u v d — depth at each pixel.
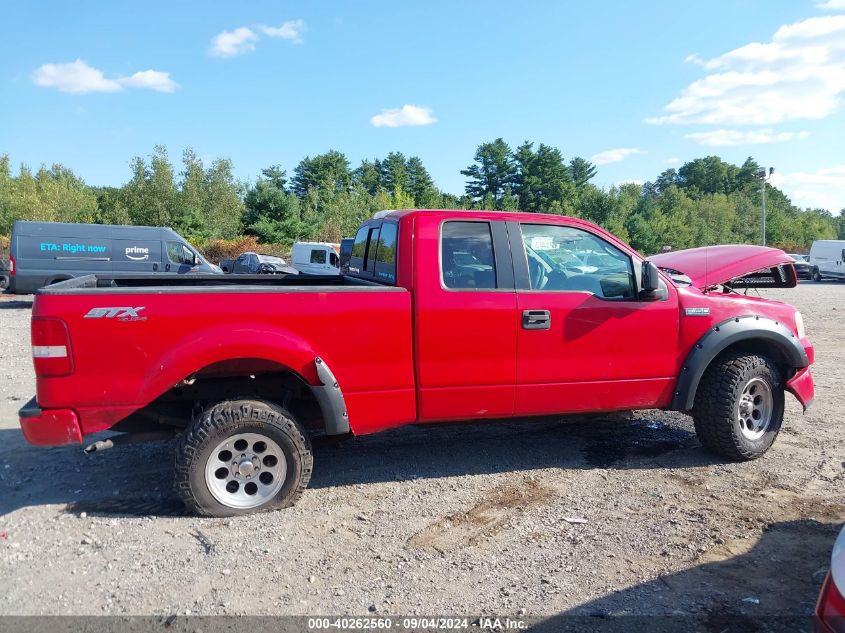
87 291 3.80
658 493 4.52
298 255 25.77
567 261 4.75
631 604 3.14
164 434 4.34
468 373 4.45
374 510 4.25
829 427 6.07
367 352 4.26
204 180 48.94
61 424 3.81
